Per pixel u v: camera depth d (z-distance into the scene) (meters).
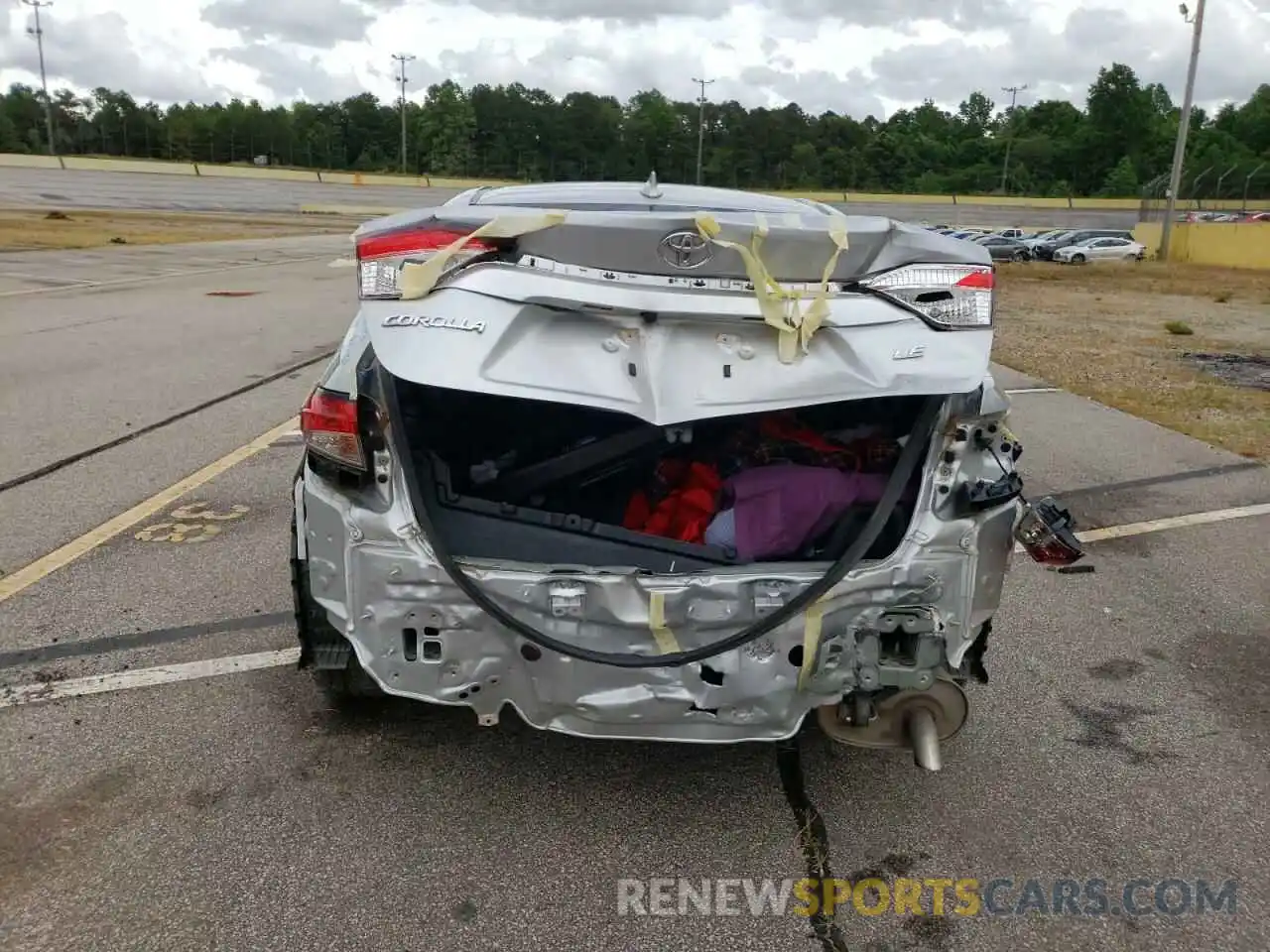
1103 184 103.44
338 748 3.20
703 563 2.81
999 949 2.50
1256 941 2.56
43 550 4.73
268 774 3.05
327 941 2.42
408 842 2.78
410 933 2.46
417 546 2.66
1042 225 71.38
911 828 2.95
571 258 2.61
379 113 110.69
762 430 3.22
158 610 4.13
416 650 2.73
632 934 2.49
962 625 2.81
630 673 2.67
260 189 64.19
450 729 3.33
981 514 2.81
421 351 2.53
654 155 102.31
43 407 7.59
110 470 6.04
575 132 100.81
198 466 6.17
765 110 104.94
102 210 43.94
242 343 11.08
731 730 2.73
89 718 3.31
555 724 2.73
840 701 2.74
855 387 2.60
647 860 2.76
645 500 3.15
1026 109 122.38
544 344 2.56
